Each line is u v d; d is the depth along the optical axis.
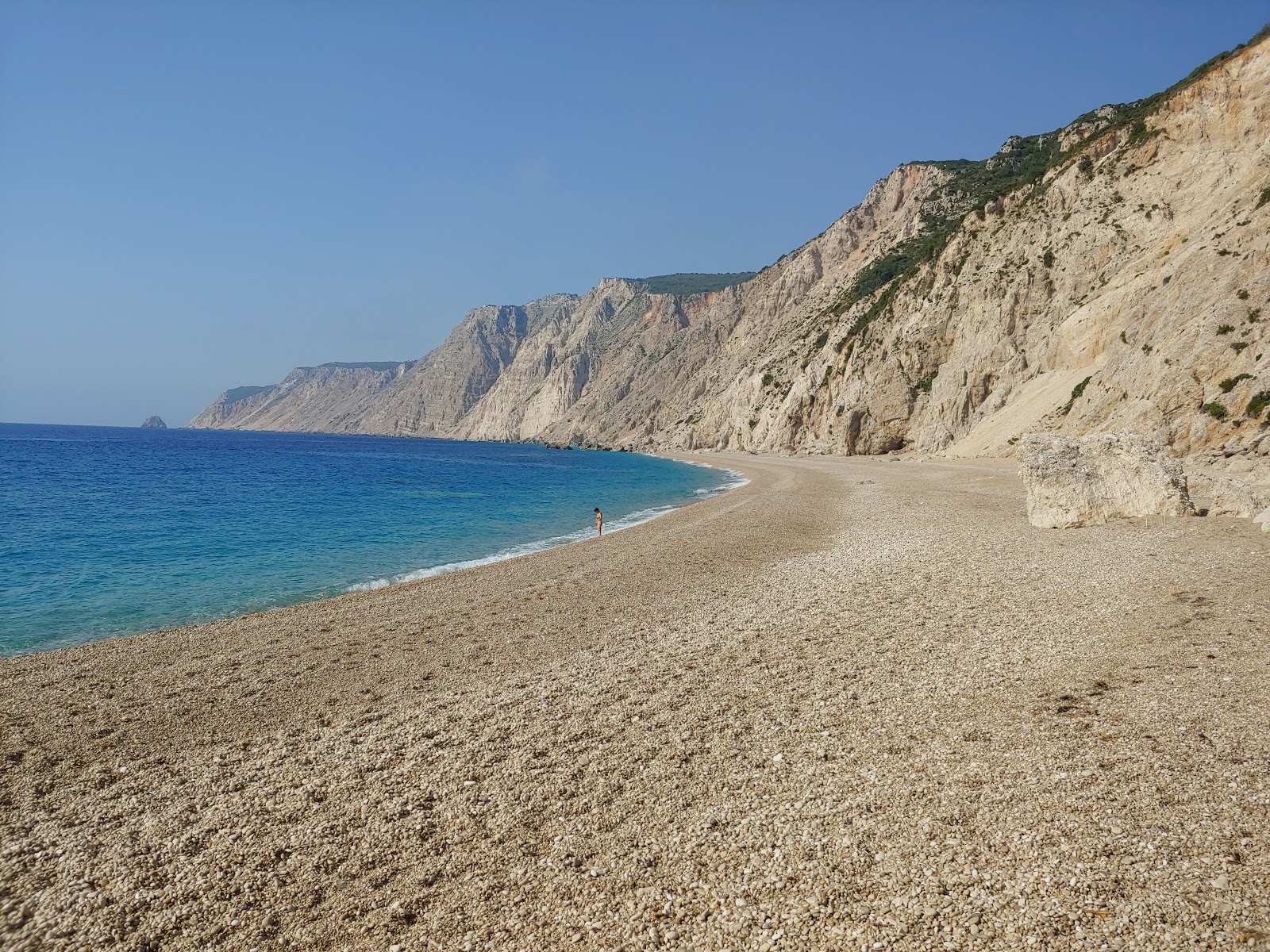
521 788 8.30
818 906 5.78
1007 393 68.44
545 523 39.22
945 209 128.00
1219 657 10.65
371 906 6.25
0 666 14.10
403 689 12.31
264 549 30.11
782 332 150.50
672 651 13.53
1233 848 5.92
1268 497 22.61
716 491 57.88
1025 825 6.59
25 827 7.98
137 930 6.09
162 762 9.67
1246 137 62.50
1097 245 67.56
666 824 7.27
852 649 12.88
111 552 29.11
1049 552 20.14
